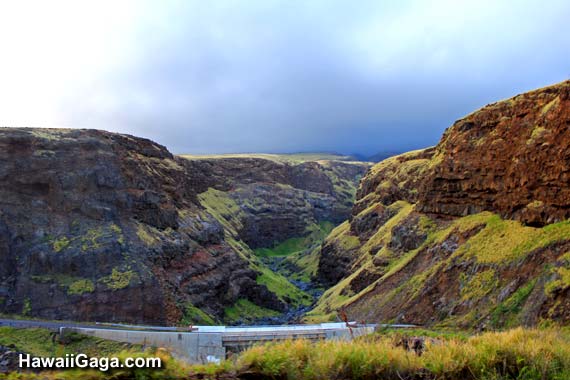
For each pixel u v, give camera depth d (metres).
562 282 48.31
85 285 87.88
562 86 66.31
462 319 58.06
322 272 156.88
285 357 17.47
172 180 132.00
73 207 99.12
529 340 19.06
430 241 84.06
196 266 111.94
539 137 67.06
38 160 100.19
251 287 128.62
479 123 84.31
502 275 59.25
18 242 92.75
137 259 94.25
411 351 18.64
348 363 17.22
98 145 107.94
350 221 168.12
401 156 160.25
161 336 59.47
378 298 80.56
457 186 87.00
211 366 17.39
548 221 61.97
